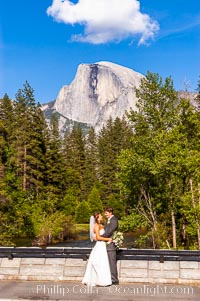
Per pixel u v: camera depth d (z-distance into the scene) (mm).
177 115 26562
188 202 23594
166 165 23797
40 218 43469
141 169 25781
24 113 60625
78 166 87625
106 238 9828
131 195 28500
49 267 10398
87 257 10383
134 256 10281
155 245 26562
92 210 62594
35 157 59406
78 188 75875
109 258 9867
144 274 10117
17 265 10500
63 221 44250
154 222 26703
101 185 76688
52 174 62688
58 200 60969
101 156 99688
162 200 27578
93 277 9711
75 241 42781
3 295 8820
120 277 10117
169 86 27281
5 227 34625
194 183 24766
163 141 24750
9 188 42031
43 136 65562
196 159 23219
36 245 38844
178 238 27328
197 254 10164
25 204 43875
